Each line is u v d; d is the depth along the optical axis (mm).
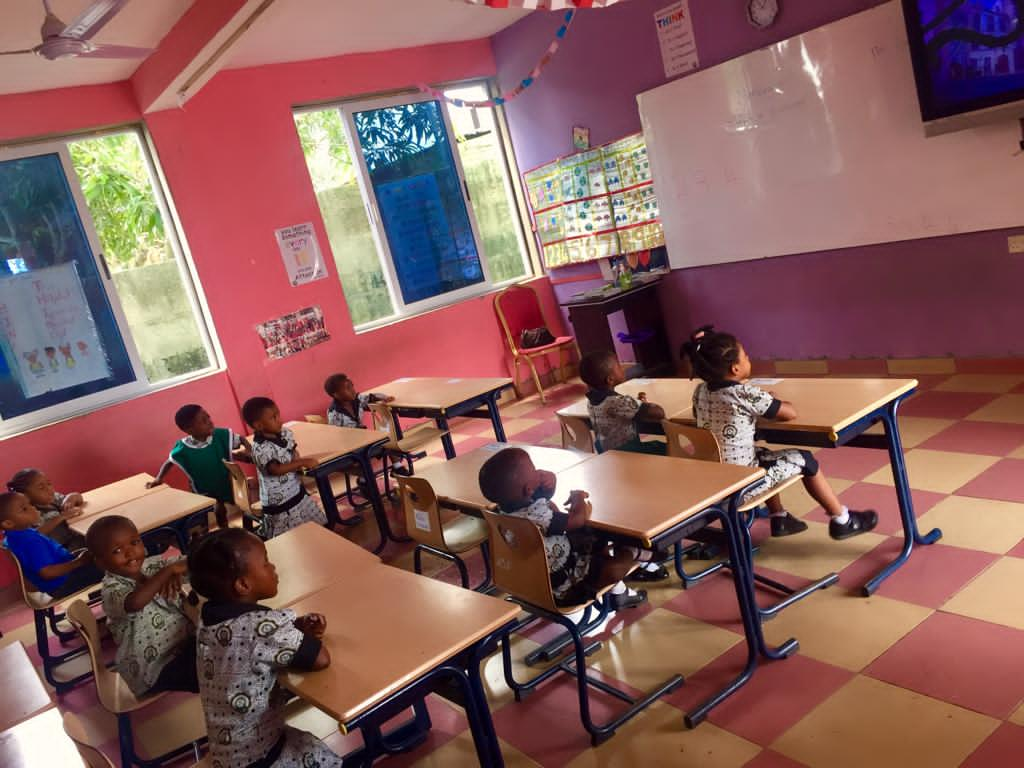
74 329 5066
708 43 5070
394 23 5418
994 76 3725
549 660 2824
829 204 4766
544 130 6469
